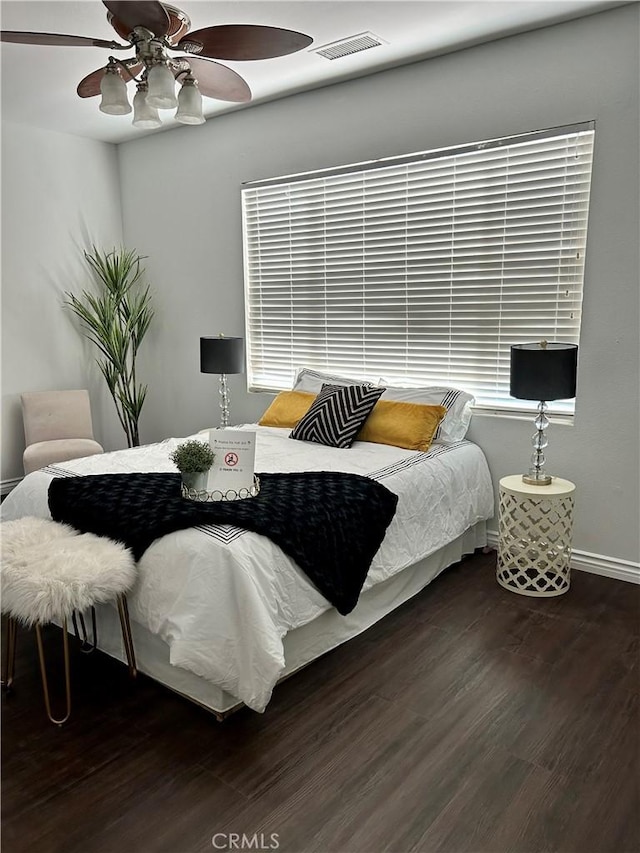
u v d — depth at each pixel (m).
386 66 3.75
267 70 3.78
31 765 2.03
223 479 2.62
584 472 3.43
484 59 3.45
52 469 3.24
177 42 2.41
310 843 1.72
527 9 3.02
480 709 2.30
